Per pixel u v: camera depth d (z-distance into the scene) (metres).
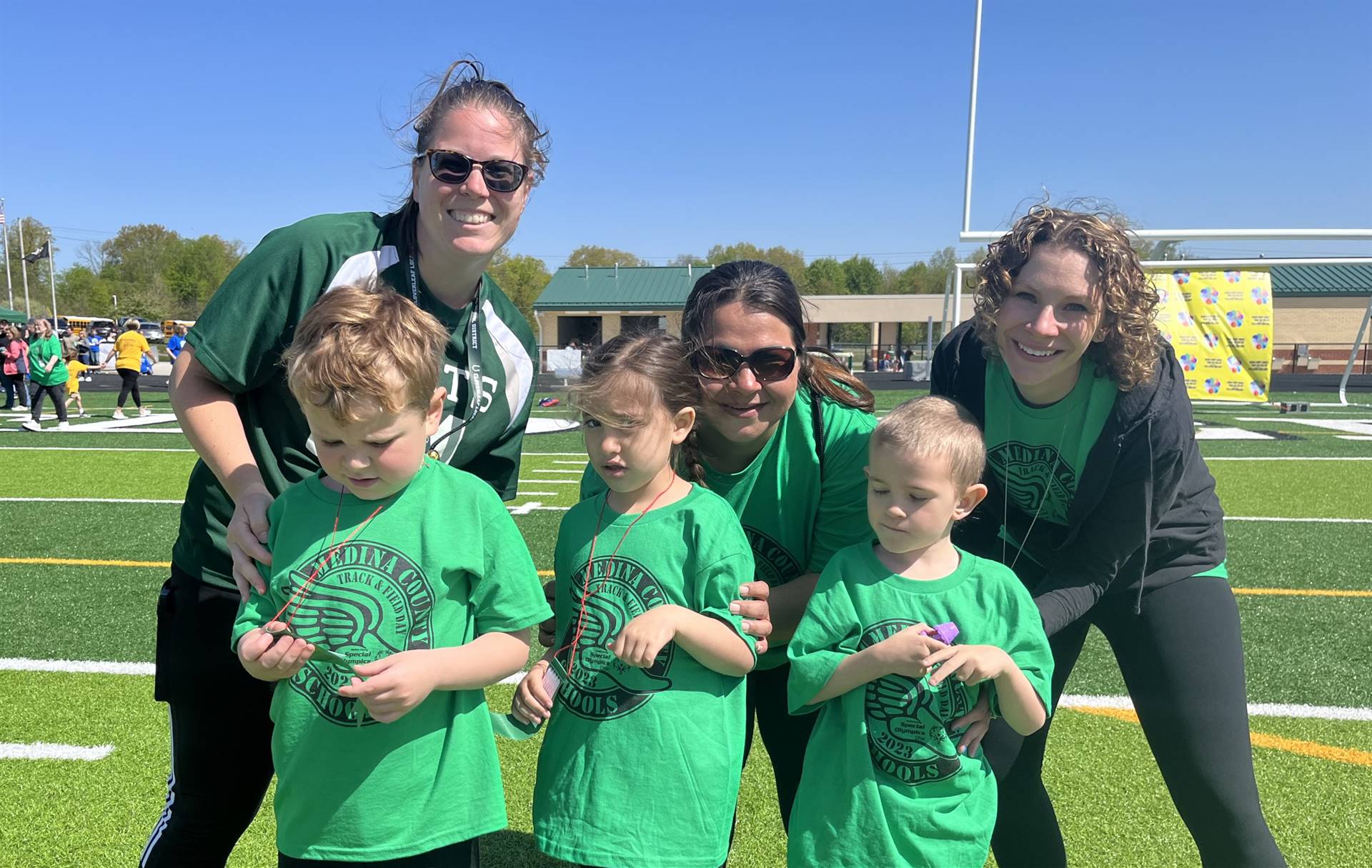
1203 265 12.02
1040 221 1.97
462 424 2.15
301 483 1.83
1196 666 2.13
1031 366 2.01
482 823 1.80
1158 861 2.53
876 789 1.86
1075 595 2.13
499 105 1.96
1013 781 2.26
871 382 28.45
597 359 1.88
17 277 68.38
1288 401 19.16
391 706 1.59
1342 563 5.86
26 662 4.01
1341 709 3.57
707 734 1.86
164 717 3.41
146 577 5.48
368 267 2.00
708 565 1.85
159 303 67.62
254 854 2.55
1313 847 2.58
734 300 1.95
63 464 10.17
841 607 1.96
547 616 1.85
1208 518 2.26
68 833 2.61
